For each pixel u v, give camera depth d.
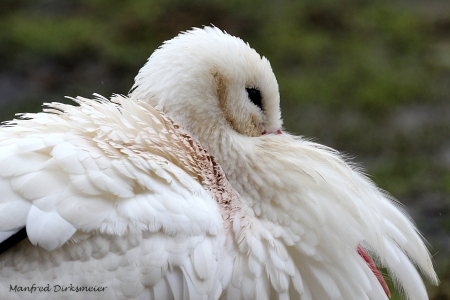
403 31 20.97
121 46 19.41
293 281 6.41
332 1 22.22
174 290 5.82
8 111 16.41
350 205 6.68
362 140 15.65
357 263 6.62
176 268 5.82
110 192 5.73
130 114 6.54
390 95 17.70
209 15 20.91
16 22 20.25
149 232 5.74
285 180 6.68
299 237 6.53
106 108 6.58
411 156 14.98
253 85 7.45
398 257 6.99
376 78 18.47
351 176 6.98
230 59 7.22
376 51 19.95
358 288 6.56
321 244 6.52
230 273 6.20
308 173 6.70
